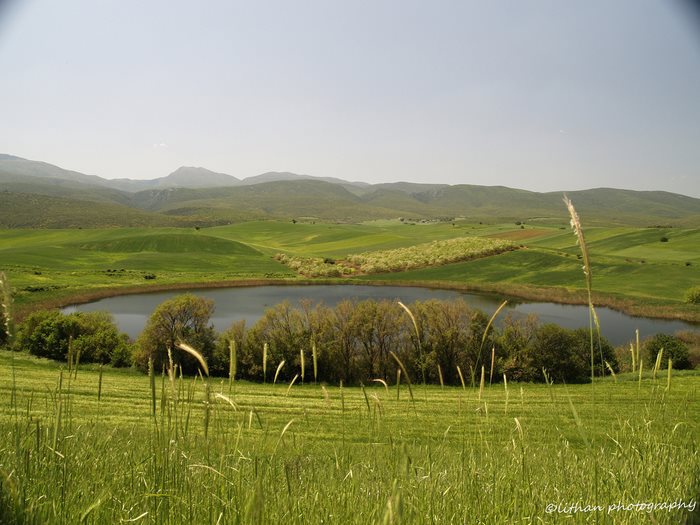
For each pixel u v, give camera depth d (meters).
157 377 24.80
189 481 3.01
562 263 77.25
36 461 3.36
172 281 73.00
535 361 26.08
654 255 79.25
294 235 148.75
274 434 4.66
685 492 3.46
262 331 27.33
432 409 13.61
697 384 18.80
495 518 3.14
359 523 2.94
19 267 74.19
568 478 4.30
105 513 2.81
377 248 118.31
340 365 27.17
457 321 26.33
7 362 25.05
